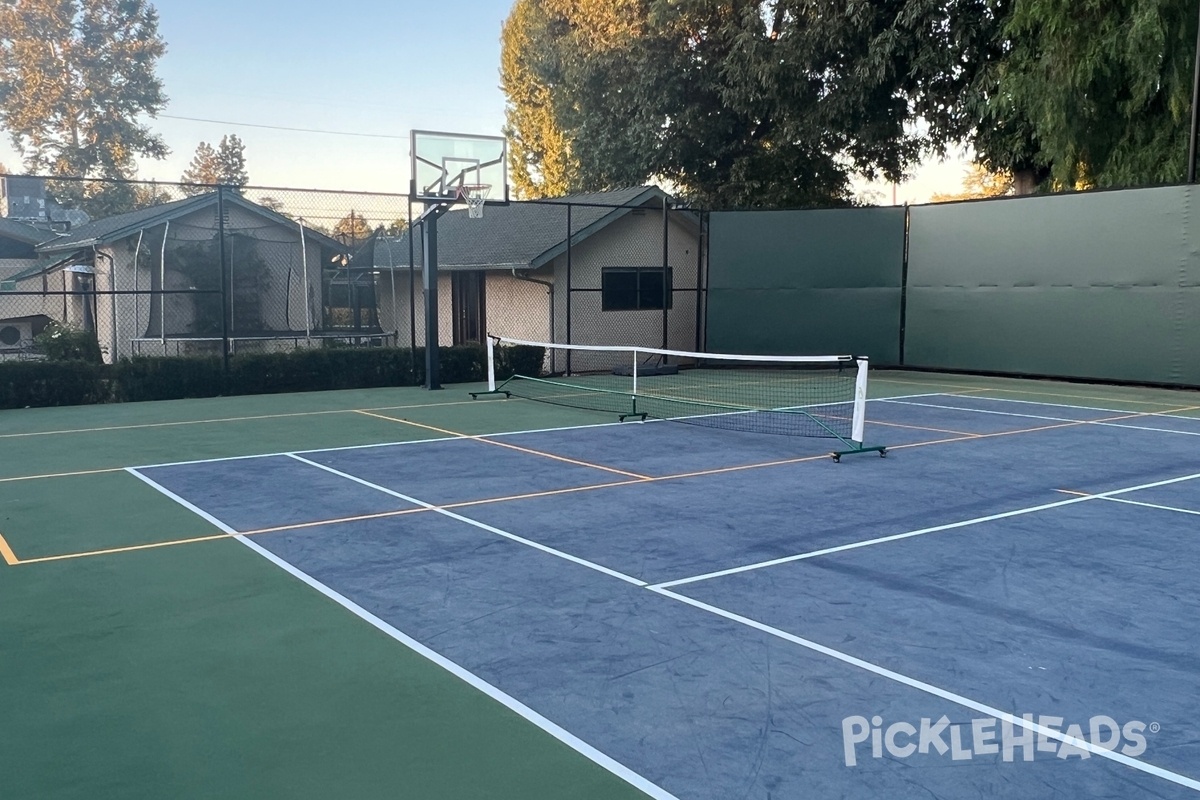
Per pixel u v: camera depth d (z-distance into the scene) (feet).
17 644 16.25
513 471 31.96
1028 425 43.09
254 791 11.39
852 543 22.85
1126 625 17.29
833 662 15.44
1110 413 47.47
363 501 27.37
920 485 29.71
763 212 71.10
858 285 69.56
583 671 15.05
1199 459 34.37
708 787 11.50
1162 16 56.85
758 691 14.30
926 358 67.67
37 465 33.04
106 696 14.15
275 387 56.44
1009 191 94.38
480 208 57.26
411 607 18.16
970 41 71.10
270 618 17.56
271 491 28.73
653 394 55.67
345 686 14.48
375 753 12.35
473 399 53.42
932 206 66.44
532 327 71.36
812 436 39.75
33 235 95.66
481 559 21.40
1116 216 57.98
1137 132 62.54
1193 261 55.11
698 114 90.07
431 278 57.36
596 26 113.80
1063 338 60.80
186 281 64.80
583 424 43.39
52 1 162.09
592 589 19.24
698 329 73.92
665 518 25.32
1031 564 21.15
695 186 96.12
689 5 86.02
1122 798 11.30
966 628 17.07
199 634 16.72
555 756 12.27
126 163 168.14
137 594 18.97
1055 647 16.19
